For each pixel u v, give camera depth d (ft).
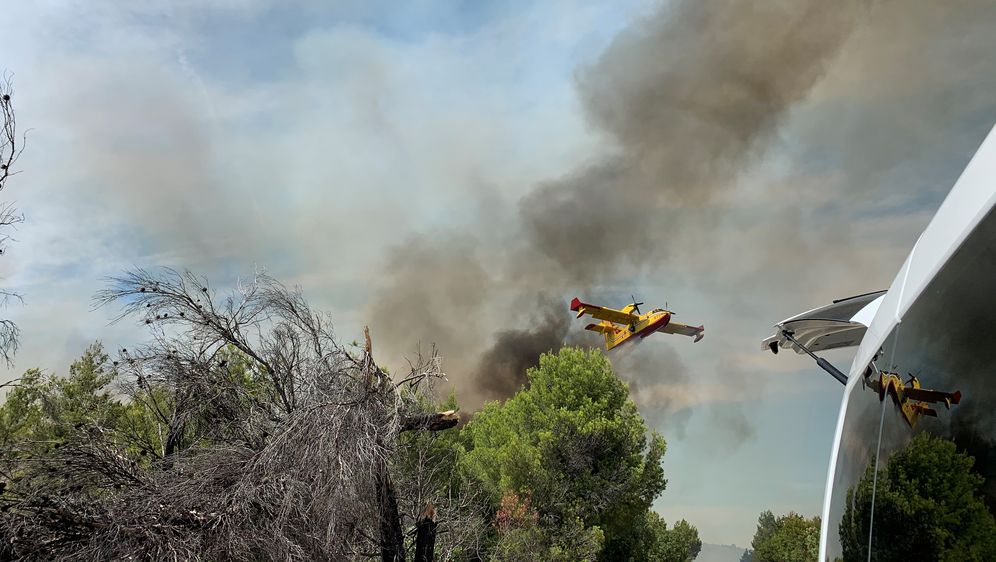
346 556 25.61
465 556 39.27
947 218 5.49
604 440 84.94
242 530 24.49
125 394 31.89
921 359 5.75
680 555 135.64
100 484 27.04
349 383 27.73
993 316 4.35
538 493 74.33
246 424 29.35
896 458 6.27
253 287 31.99
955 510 5.01
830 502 9.09
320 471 24.88
